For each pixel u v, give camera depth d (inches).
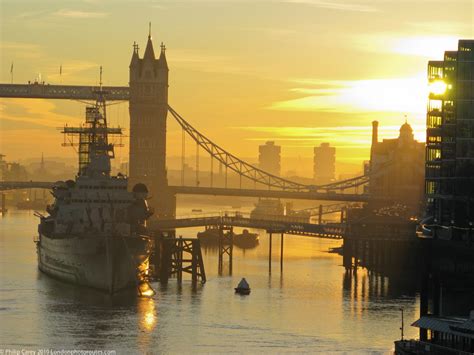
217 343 7795.3
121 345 7672.2
